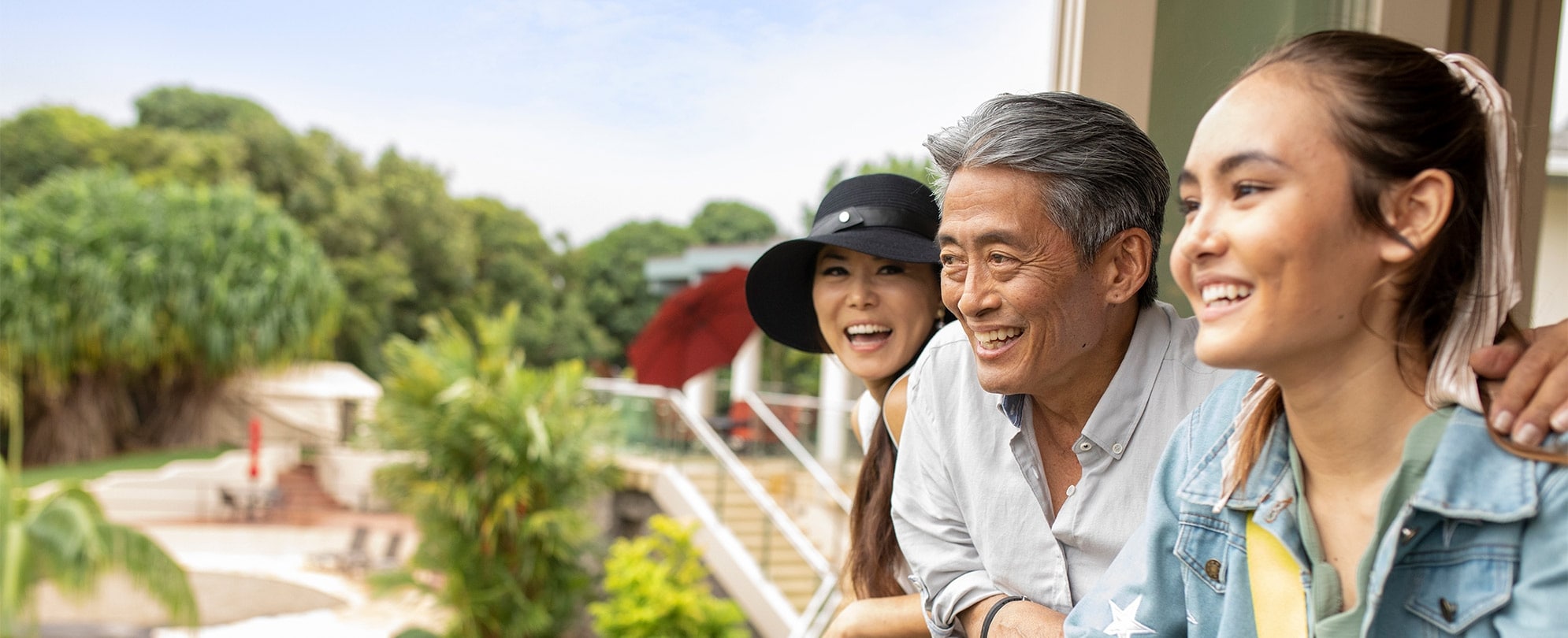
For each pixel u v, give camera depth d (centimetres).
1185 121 144
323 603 1272
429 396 924
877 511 146
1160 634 84
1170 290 145
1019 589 111
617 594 806
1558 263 213
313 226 3284
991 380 98
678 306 1092
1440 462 62
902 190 141
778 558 980
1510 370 63
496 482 901
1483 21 159
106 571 780
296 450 2222
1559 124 197
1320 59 60
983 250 93
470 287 3594
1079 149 90
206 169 3244
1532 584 59
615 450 1041
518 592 892
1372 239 60
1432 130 59
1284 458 72
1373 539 64
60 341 2028
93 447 2109
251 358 2309
